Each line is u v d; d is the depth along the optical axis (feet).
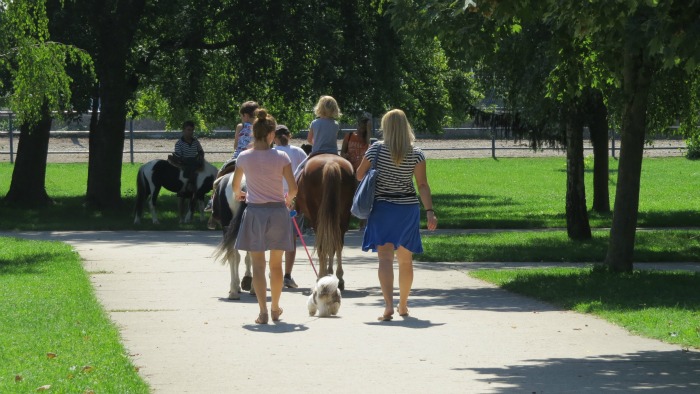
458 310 43.86
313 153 51.01
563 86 57.00
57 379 28.53
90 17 102.06
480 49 49.55
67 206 112.37
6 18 75.41
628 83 55.83
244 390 27.96
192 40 109.50
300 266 60.80
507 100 88.17
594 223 97.96
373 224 39.86
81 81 100.94
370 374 30.09
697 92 80.02
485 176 170.40
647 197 132.36
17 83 77.87
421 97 148.46
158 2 105.81
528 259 68.13
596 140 109.19
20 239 77.20
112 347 33.65
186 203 107.04
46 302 43.88
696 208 116.47
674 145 225.56
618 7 33.71
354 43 105.19
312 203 48.96
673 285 51.16
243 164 39.50
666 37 31.45
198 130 221.66
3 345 33.88
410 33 51.11
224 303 45.60
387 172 39.47
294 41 102.89
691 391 27.81
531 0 35.40
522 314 42.68
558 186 153.69
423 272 60.23
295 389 28.07
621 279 53.62
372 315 42.27
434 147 222.69
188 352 33.65
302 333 37.50
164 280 53.93
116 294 48.60
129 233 86.94
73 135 215.10
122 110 107.34
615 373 30.32
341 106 106.73
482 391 27.81
